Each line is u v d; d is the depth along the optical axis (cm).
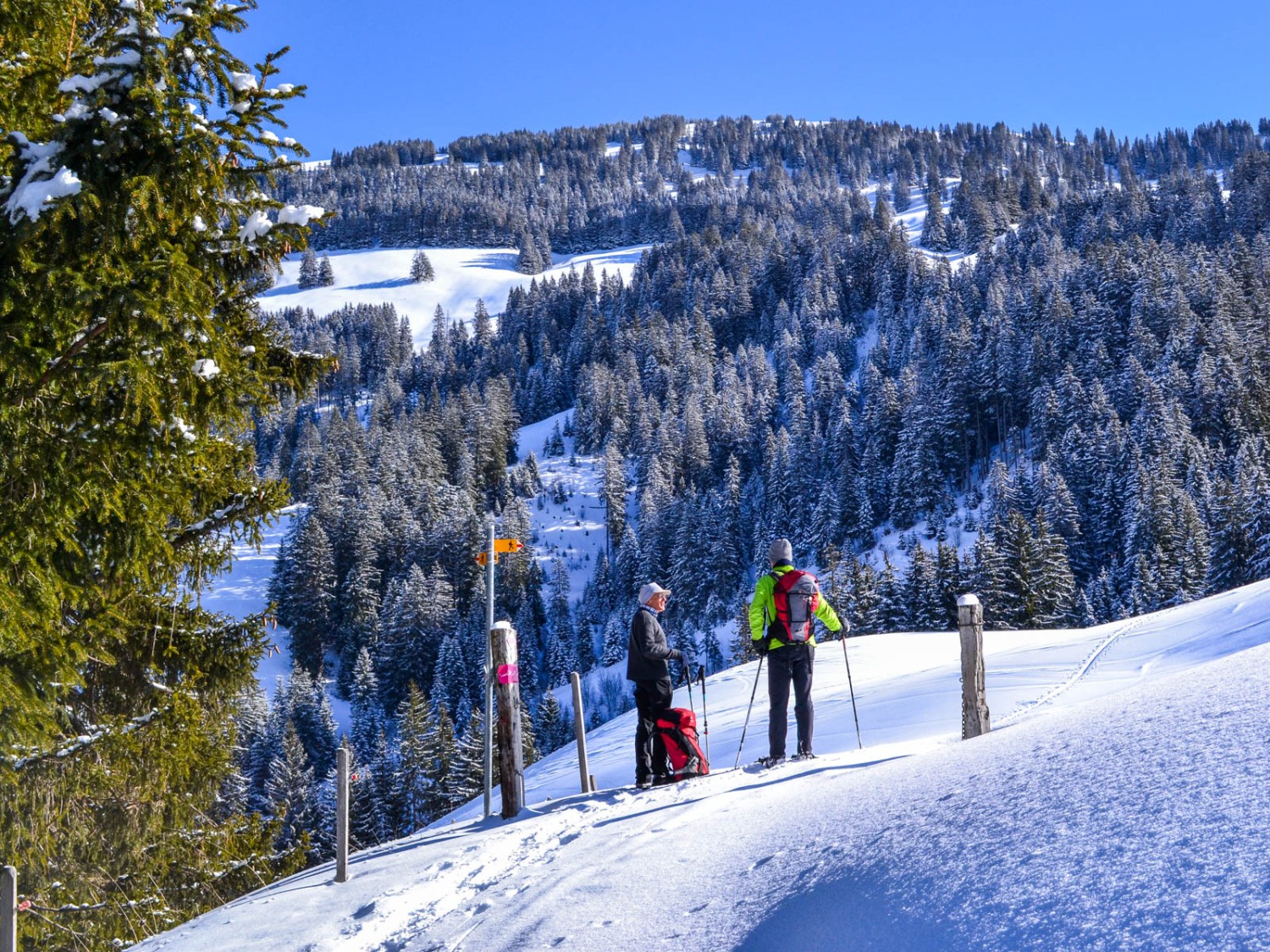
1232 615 1438
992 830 285
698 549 10475
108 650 775
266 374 687
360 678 8306
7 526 450
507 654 727
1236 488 5825
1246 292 13238
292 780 4891
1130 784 275
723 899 347
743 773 689
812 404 15038
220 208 498
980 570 5959
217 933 524
